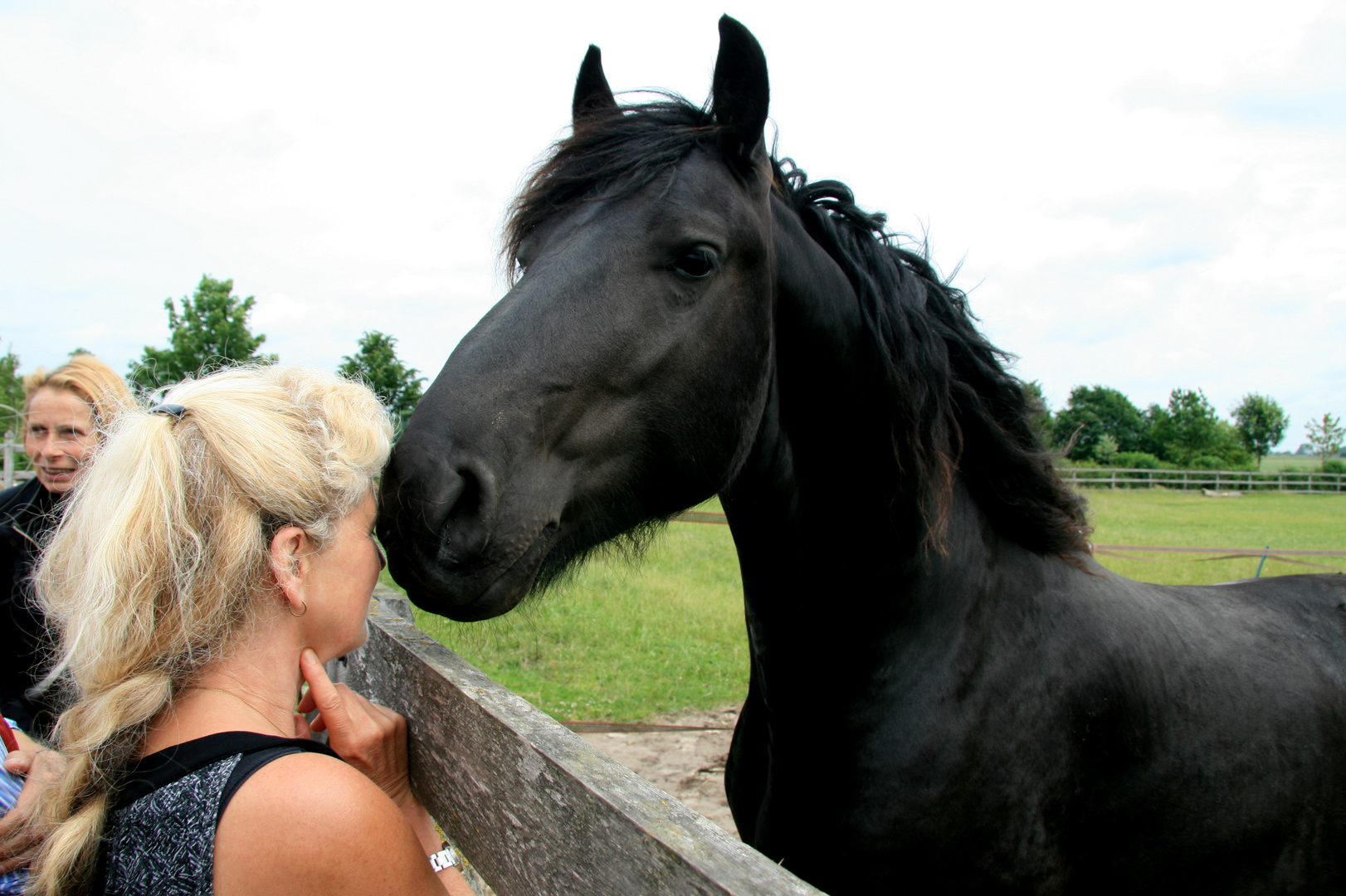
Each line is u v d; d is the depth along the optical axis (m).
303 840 0.79
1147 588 2.15
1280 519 16.50
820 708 1.74
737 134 1.48
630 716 4.64
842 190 1.83
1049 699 1.71
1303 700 1.97
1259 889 1.90
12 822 1.20
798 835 1.74
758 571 1.80
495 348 1.31
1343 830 1.96
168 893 0.80
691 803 3.67
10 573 2.02
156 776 0.85
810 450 1.71
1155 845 1.80
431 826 1.28
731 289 1.47
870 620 1.69
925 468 1.67
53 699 1.96
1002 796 1.64
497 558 1.22
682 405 1.45
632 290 1.38
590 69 1.83
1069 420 44.44
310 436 0.97
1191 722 1.83
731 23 1.45
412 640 1.58
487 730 1.16
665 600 7.02
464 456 1.19
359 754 1.15
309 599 0.98
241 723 0.90
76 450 2.21
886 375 1.67
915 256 1.97
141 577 0.85
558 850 0.97
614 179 1.47
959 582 1.72
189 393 0.95
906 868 1.63
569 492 1.36
